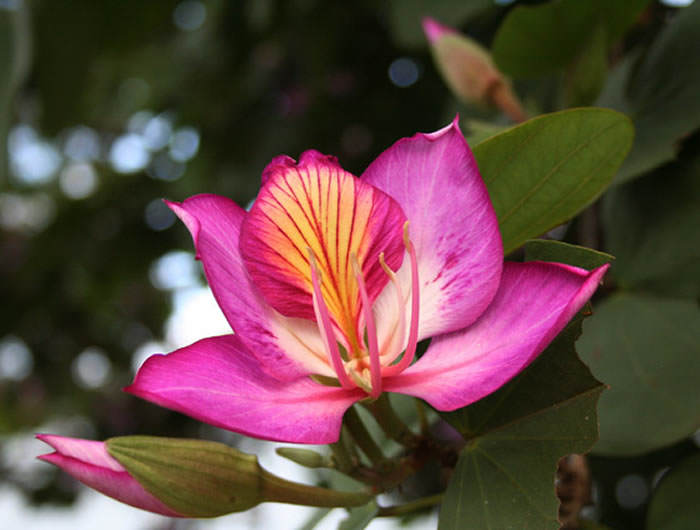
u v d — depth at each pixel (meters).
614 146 0.28
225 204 0.27
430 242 0.27
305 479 0.60
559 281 0.25
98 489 0.25
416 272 0.26
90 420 0.86
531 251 0.27
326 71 0.56
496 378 0.25
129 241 0.73
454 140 0.26
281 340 0.26
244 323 0.26
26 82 0.60
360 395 0.26
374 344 0.25
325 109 0.57
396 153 0.27
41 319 0.79
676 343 0.31
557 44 0.34
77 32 0.56
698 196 0.33
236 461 0.26
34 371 0.83
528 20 0.34
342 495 0.27
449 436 0.44
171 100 0.69
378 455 0.28
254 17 0.54
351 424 0.28
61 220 0.73
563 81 0.35
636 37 0.40
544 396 0.26
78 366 0.85
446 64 0.39
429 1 0.43
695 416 0.30
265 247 0.26
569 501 0.31
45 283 0.76
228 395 0.25
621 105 0.35
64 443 0.25
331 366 0.27
